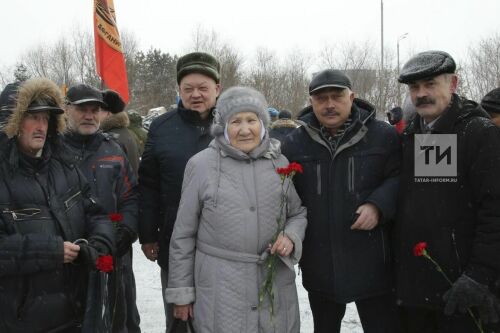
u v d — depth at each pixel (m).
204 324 2.65
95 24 6.84
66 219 2.55
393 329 3.02
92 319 2.56
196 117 3.36
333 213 2.89
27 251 2.32
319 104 2.89
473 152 2.52
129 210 3.44
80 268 2.64
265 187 2.71
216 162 2.74
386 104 24.05
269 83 32.31
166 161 3.33
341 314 3.19
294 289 2.79
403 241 2.74
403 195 2.77
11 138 2.45
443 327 2.72
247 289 2.64
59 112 2.57
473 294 2.39
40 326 2.44
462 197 2.58
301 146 3.02
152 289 5.46
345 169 2.89
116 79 6.89
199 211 2.77
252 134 2.72
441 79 2.60
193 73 3.32
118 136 4.91
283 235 2.68
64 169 2.65
